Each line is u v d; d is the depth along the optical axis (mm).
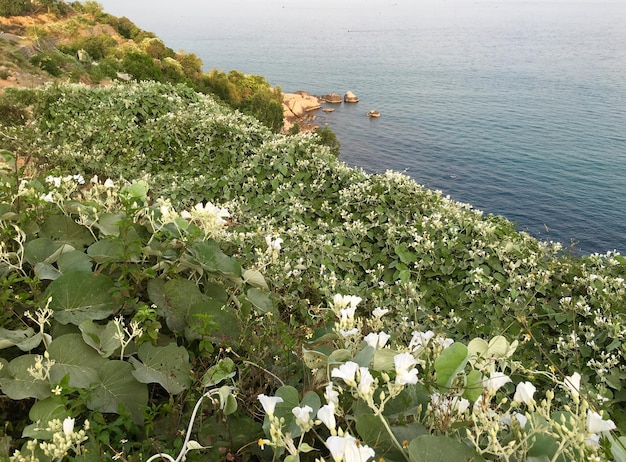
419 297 5227
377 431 1643
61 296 2344
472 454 1473
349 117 97312
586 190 61438
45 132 9969
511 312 5297
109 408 2043
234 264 2988
